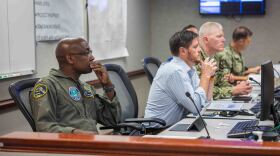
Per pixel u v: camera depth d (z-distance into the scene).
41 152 1.91
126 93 4.39
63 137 1.94
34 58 4.70
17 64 4.43
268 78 3.19
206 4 8.20
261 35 8.09
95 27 6.23
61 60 3.31
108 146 1.84
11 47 4.33
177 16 8.49
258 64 8.16
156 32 8.63
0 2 4.17
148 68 5.18
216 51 4.73
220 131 3.16
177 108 3.88
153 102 3.95
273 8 8.00
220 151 1.72
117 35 6.95
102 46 6.46
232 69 6.04
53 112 3.12
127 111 4.30
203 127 3.26
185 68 3.84
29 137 1.95
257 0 7.97
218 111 3.95
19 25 4.45
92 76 6.11
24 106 3.05
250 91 4.96
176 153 1.77
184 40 3.81
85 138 1.91
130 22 7.65
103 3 6.44
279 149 1.67
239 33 6.05
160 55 8.63
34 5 4.70
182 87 3.71
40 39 4.82
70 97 3.24
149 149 1.80
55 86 3.20
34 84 3.30
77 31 5.64
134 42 7.85
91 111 3.46
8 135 2.00
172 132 3.14
